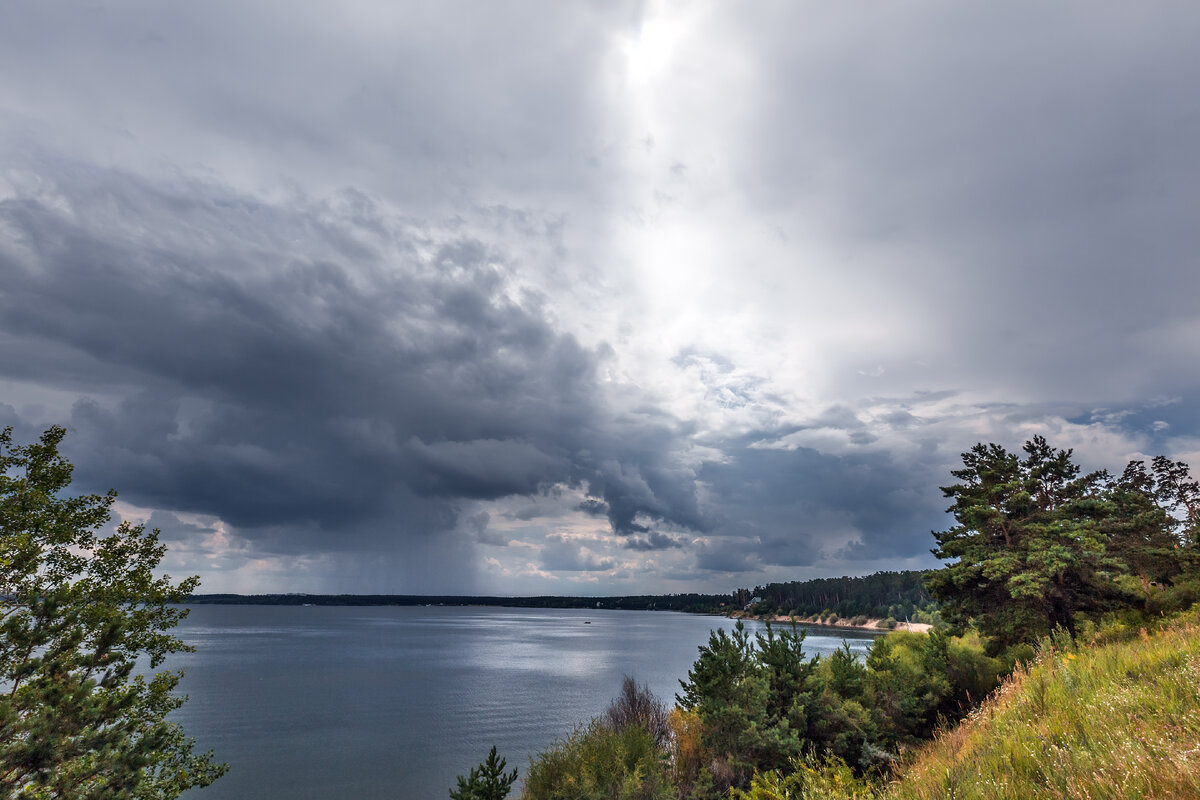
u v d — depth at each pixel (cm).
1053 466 3488
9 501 1467
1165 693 742
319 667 13050
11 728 902
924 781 743
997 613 2981
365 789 4222
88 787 958
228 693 9150
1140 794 475
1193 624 1485
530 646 19488
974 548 3111
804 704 2370
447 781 4381
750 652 2477
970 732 954
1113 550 3153
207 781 1554
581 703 7838
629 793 2177
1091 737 641
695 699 2622
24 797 909
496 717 6881
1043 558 2706
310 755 5178
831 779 1000
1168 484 5284
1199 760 502
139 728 1116
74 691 993
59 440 1644
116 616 1356
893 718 2591
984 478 3338
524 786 2648
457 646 19688
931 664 2928
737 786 2166
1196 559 2917
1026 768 630
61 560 1533
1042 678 1026
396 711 7444
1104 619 2848
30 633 1073
